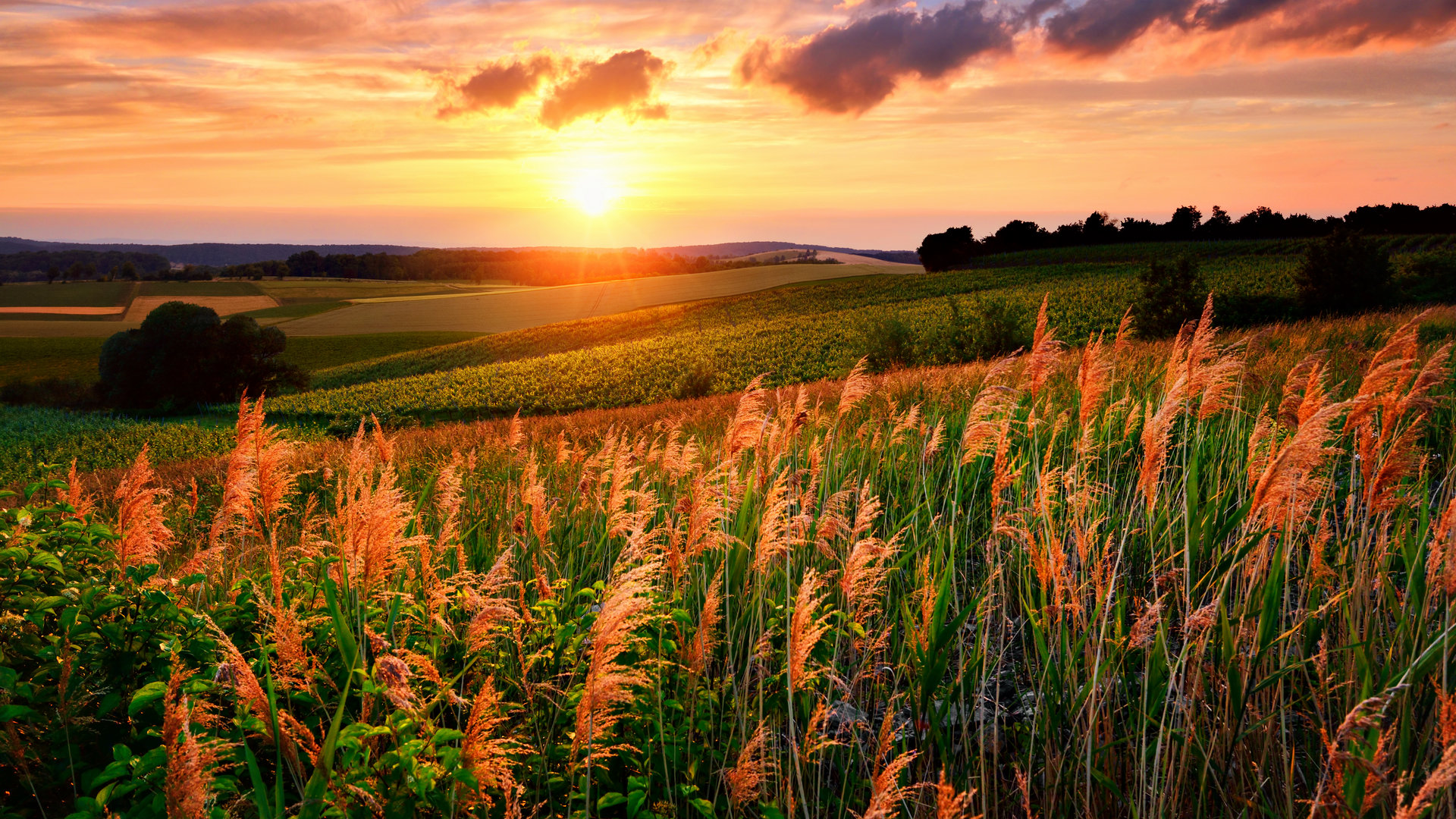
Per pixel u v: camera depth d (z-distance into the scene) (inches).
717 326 3326.8
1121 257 4284.0
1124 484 214.4
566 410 1878.7
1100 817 115.8
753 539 175.9
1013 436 223.1
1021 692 143.4
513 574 173.3
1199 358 149.3
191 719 99.0
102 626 126.9
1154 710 116.8
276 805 85.7
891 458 237.5
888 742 99.7
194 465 826.8
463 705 113.9
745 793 104.1
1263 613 116.7
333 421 1946.4
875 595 164.9
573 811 113.3
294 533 248.4
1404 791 94.9
